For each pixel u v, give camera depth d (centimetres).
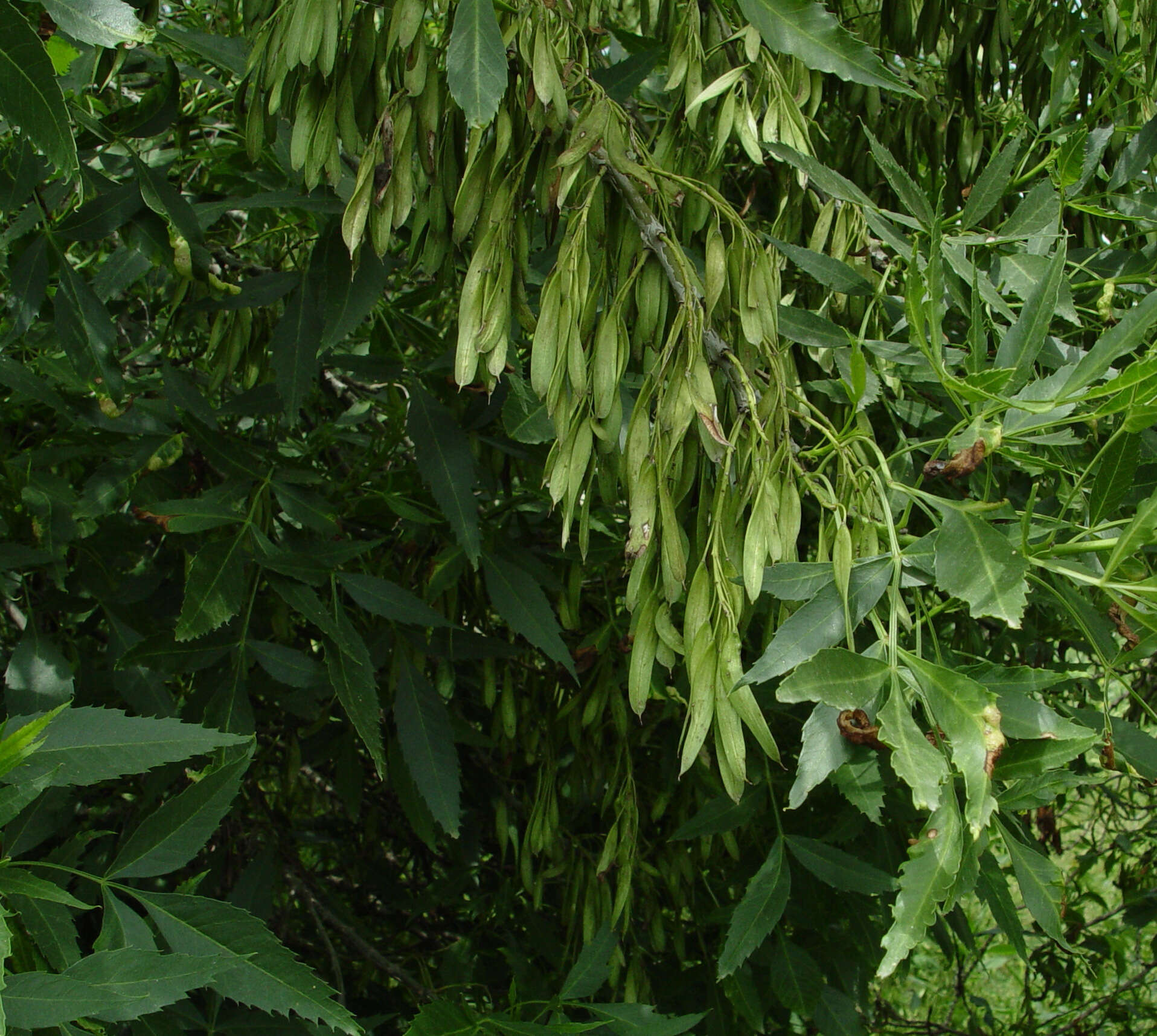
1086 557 114
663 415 103
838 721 96
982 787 87
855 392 106
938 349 106
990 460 107
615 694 179
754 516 99
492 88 100
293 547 159
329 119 116
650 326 111
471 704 221
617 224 117
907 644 121
